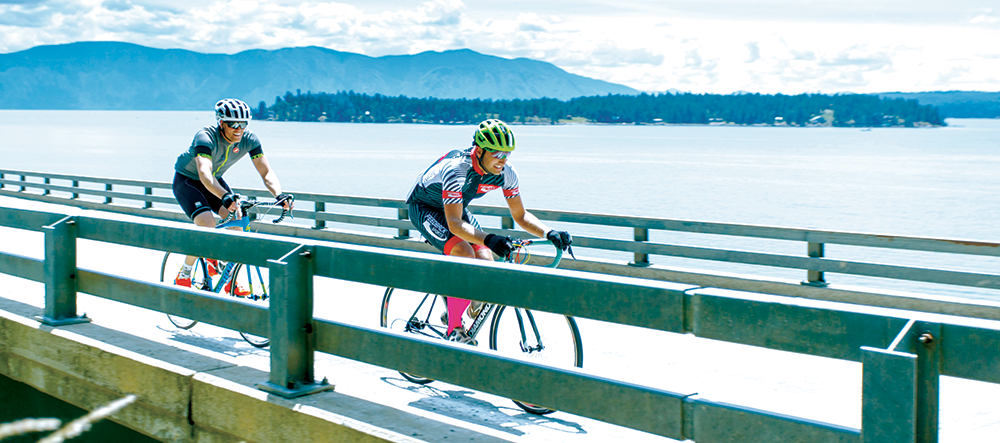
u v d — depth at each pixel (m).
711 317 2.55
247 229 6.00
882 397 2.13
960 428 4.01
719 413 2.55
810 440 2.33
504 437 3.26
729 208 57.75
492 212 10.34
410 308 5.03
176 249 4.30
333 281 9.24
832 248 33.00
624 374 5.23
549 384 3.00
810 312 2.33
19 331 4.98
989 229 46.12
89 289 4.93
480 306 4.55
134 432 4.46
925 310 7.13
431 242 4.90
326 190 71.88
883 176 104.44
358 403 3.58
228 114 5.84
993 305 6.79
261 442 3.60
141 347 4.42
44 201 21.17
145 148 184.50
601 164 134.50
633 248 9.12
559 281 2.93
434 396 4.02
